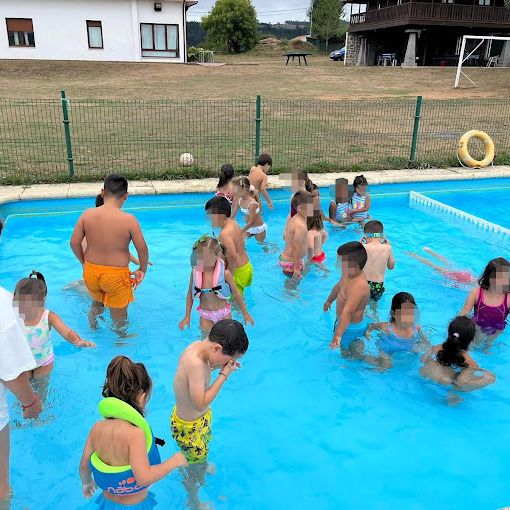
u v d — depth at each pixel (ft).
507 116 62.69
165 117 59.62
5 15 108.78
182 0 116.06
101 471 9.25
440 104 69.26
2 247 25.52
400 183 36.47
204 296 16.25
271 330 18.33
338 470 12.49
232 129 52.75
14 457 12.45
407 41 132.05
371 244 19.25
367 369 16.19
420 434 13.65
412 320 15.75
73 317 18.72
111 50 116.06
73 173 34.04
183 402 11.11
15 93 77.77
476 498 11.71
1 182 32.09
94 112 60.80
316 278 22.39
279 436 13.55
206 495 11.64
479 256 25.67
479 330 17.11
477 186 38.19
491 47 127.44
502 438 13.53
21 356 8.67
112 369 9.43
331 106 65.92
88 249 17.08
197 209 32.17
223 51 207.82
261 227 25.93
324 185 34.81
